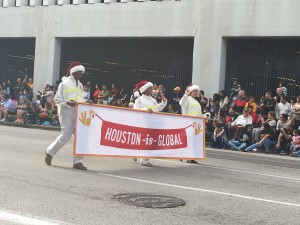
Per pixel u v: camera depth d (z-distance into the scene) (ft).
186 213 20.01
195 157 35.70
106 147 30.37
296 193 25.82
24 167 29.53
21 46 90.53
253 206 21.86
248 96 62.54
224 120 54.90
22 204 20.26
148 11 69.82
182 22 66.44
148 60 73.31
